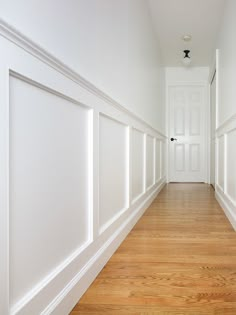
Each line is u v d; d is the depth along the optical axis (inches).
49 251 39.4
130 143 90.6
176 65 224.4
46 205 38.5
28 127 34.0
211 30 158.1
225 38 127.2
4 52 28.4
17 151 32.0
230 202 102.4
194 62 215.6
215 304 45.9
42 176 37.4
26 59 32.2
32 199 35.1
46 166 38.4
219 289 51.0
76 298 46.3
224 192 119.6
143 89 119.1
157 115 173.8
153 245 76.0
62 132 43.3
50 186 39.6
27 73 32.5
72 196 47.3
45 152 38.1
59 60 39.2
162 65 208.4
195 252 70.5
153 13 139.0
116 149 76.2
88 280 51.9
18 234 32.3
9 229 30.7
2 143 28.3
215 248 73.4
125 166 87.3
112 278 55.6
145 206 121.6
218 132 146.9
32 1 33.9
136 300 47.3
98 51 59.2
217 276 56.4
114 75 72.2
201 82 227.6
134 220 97.0
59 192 42.5
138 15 106.0
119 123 79.0
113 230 71.1
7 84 28.9
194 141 231.6
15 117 31.6
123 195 85.1
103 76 62.7
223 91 134.2
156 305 45.7
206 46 181.9
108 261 64.4
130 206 91.7
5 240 28.7
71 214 47.0
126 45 85.9
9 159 30.7
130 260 65.1
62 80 41.6
